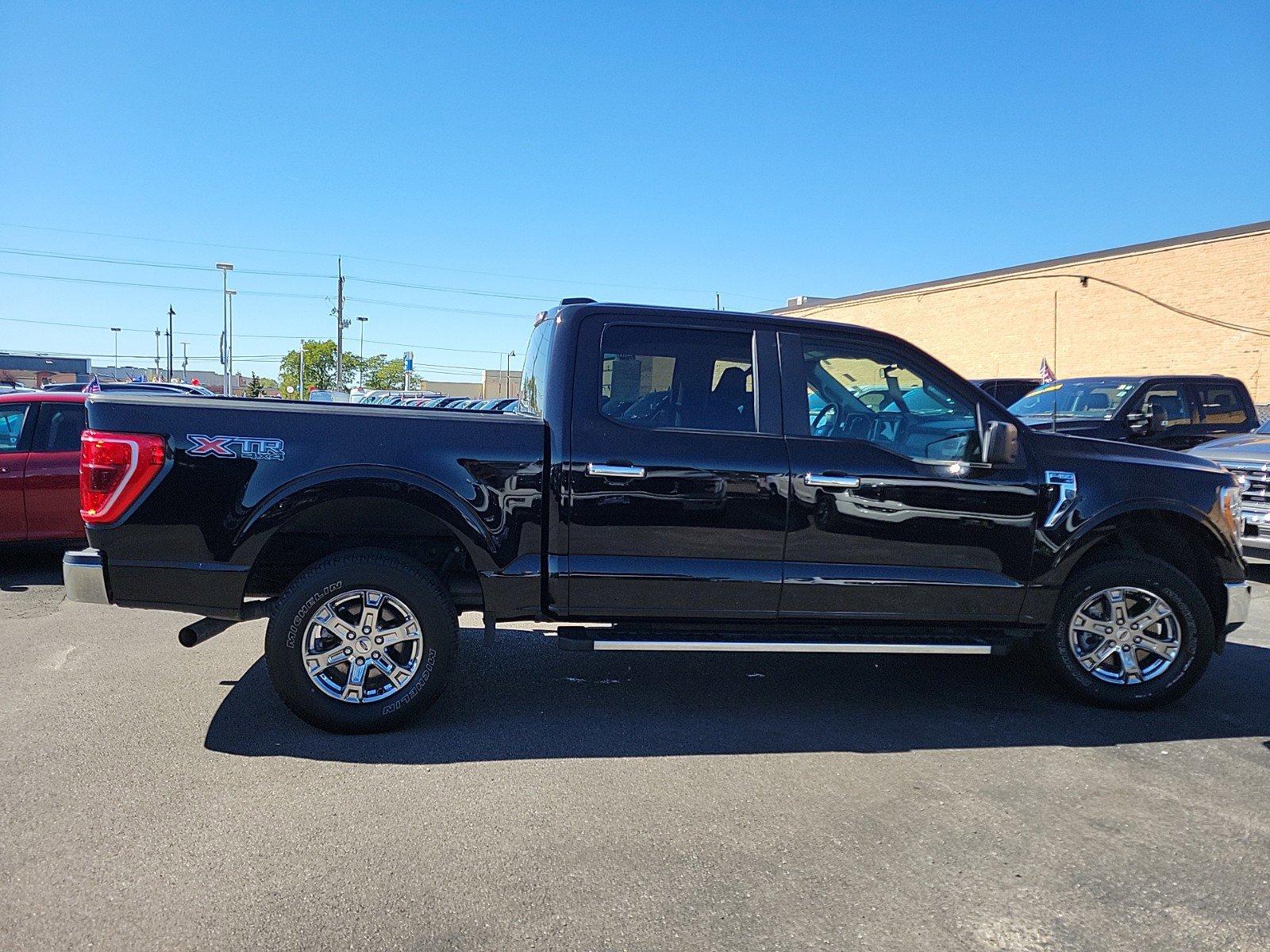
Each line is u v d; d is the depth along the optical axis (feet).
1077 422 36.24
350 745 13.58
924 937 8.95
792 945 8.77
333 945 8.57
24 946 8.41
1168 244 80.28
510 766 12.98
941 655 19.69
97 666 17.30
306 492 13.57
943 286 100.68
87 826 10.81
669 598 14.52
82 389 36.11
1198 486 15.79
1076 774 13.08
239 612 13.70
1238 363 75.31
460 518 13.92
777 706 15.98
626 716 15.28
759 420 14.92
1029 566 15.31
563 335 14.75
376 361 248.93
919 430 15.65
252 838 10.61
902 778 12.84
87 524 13.57
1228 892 9.89
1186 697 16.89
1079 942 8.91
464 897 9.46
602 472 14.19
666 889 9.71
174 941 8.57
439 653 13.98
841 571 14.82
